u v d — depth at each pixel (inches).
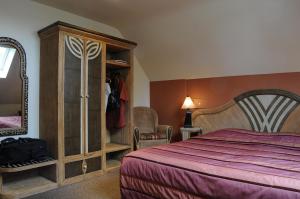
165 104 201.3
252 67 154.7
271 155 92.7
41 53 134.7
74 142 130.1
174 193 76.5
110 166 152.6
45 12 139.8
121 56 168.6
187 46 166.9
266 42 138.8
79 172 132.4
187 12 144.3
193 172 74.5
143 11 147.1
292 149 104.1
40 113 134.4
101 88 144.1
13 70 127.0
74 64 130.3
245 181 65.5
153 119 190.7
